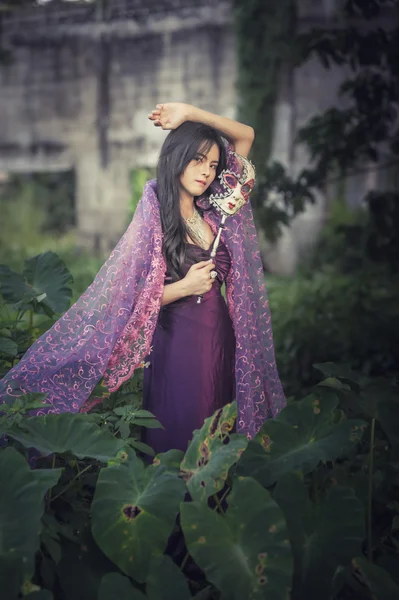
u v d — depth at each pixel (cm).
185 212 365
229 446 294
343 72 1616
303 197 873
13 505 269
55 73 1983
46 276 461
